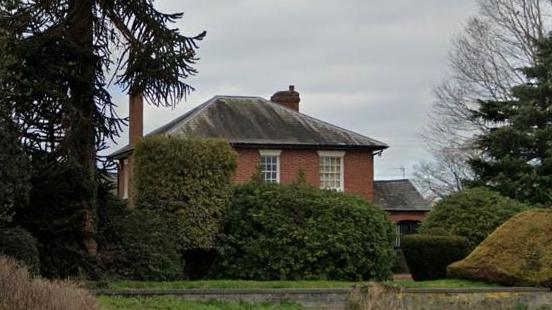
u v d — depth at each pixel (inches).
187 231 728.3
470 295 655.1
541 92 1390.3
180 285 621.6
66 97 611.5
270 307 578.6
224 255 743.7
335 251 747.4
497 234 745.6
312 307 602.2
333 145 1275.8
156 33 636.1
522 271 705.6
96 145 644.7
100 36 652.1
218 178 750.5
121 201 698.8
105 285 602.2
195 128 1242.0
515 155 1392.7
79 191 637.3
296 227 749.3
